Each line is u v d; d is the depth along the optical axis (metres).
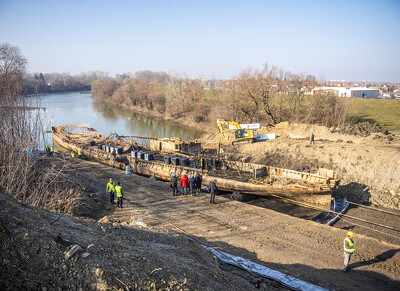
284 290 9.90
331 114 44.41
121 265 6.74
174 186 20.25
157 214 16.89
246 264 11.38
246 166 29.12
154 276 6.76
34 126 14.63
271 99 54.75
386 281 10.90
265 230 14.98
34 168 15.95
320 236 14.40
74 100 131.38
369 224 18.98
